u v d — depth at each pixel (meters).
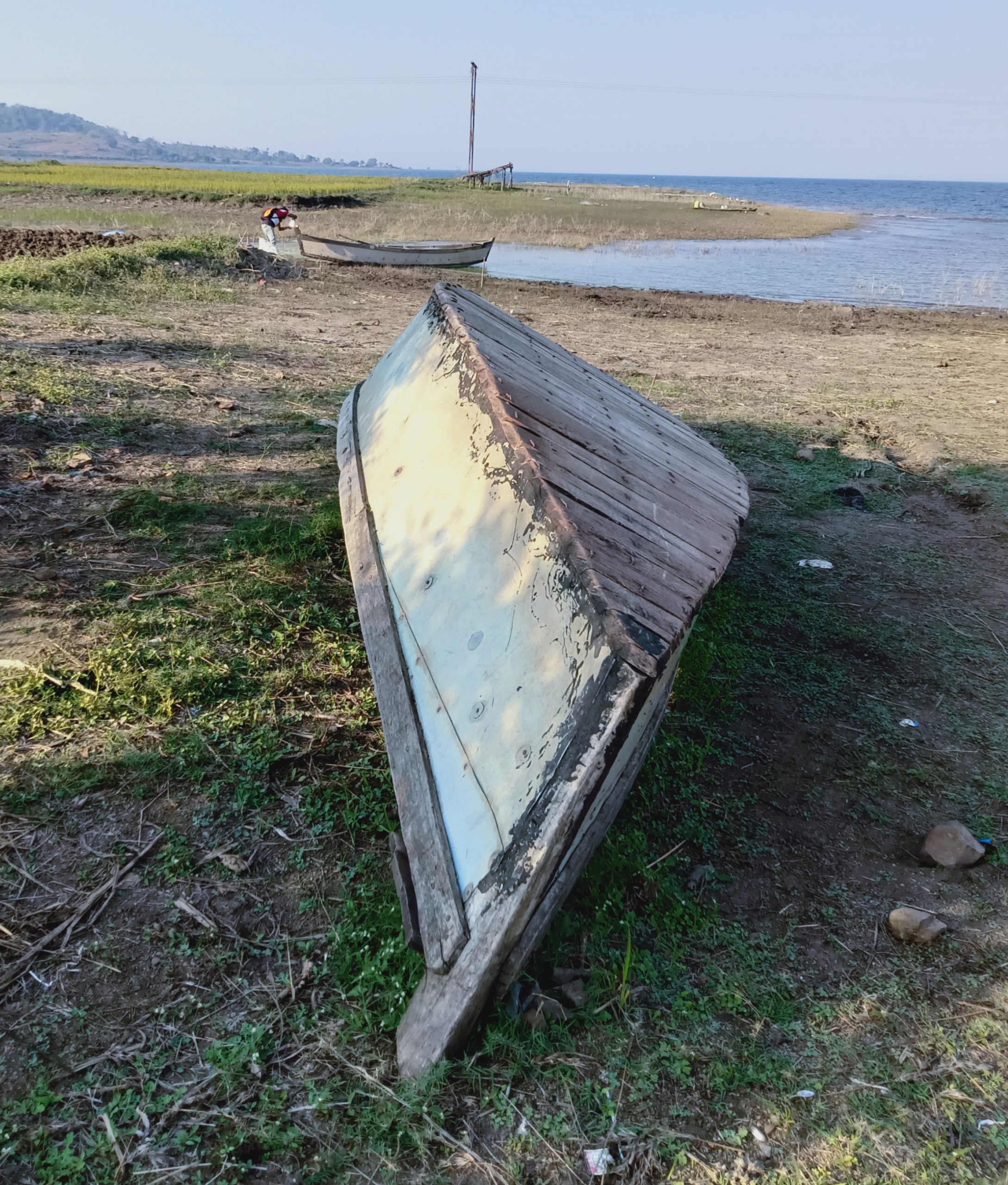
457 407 4.02
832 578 5.91
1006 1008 2.72
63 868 2.87
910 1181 2.18
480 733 2.59
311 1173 2.09
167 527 5.35
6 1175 2.02
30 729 3.44
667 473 4.18
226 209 31.52
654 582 2.74
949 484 7.72
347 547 4.38
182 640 4.14
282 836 3.10
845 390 11.05
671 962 2.78
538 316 14.91
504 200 47.19
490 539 3.13
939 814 3.71
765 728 4.21
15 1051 2.30
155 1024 2.41
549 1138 2.21
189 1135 2.14
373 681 3.29
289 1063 2.34
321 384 9.05
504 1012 2.43
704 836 3.43
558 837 2.16
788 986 2.76
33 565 4.68
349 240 20.30
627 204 52.06
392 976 2.56
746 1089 2.39
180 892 2.83
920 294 21.44
